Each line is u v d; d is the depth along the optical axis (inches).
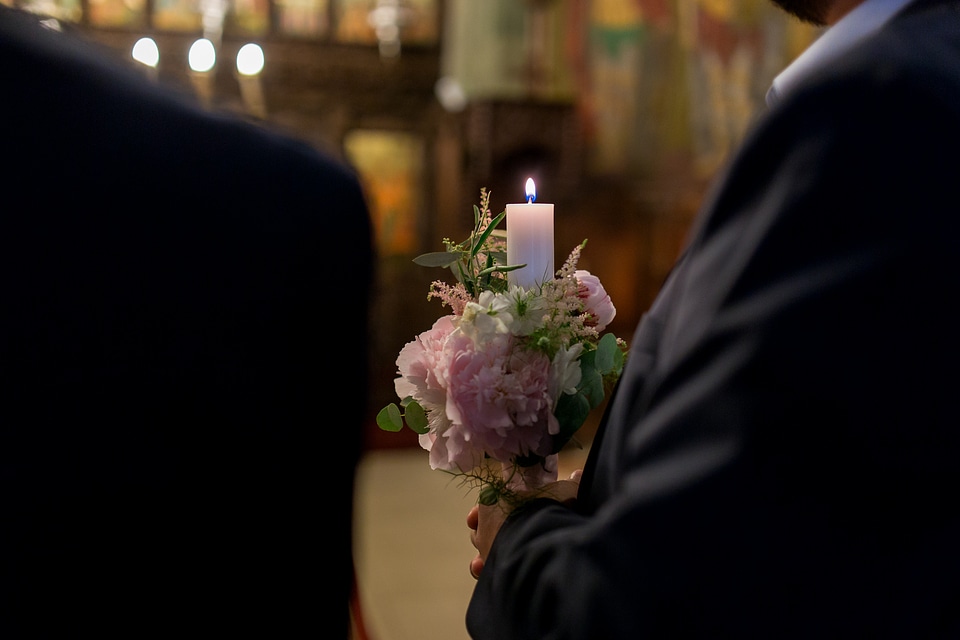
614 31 304.2
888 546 38.5
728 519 38.7
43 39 35.5
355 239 37.9
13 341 33.5
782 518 38.4
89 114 34.9
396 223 297.1
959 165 38.8
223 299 35.9
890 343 38.0
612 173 311.6
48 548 33.8
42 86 34.3
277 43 283.4
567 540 43.8
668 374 41.2
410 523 200.7
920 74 39.6
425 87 296.5
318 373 37.4
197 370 35.4
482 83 297.0
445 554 182.2
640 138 311.9
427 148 298.7
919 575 38.7
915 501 38.4
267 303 36.5
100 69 36.1
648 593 39.4
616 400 46.9
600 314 57.4
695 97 312.8
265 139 37.5
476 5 293.9
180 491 35.3
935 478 38.3
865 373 38.0
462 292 56.7
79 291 34.2
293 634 37.5
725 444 39.1
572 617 41.6
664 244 316.5
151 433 34.9
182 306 35.3
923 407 38.0
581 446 55.0
